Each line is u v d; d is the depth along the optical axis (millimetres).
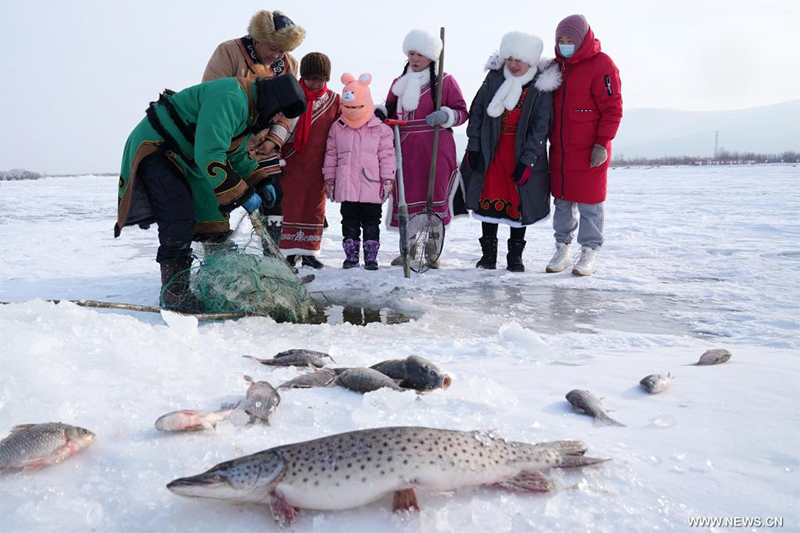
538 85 6609
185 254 5074
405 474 1779
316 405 2621
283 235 6887
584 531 1701
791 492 1897
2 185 40812
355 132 6727
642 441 2301
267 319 4766
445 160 7051
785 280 6312
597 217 6883
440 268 7277
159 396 2709
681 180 33719
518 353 3779
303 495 1752
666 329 4641
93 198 23703
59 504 1855
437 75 6969
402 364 2980
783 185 25219
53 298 5574
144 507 1822
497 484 1918
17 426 2260
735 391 2846
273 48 5617
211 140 4613
